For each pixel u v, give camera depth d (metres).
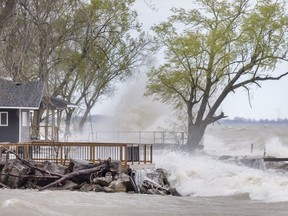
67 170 45.62
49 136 72.00
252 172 53.31
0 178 45.03
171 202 38.69
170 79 82.00
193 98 82.44
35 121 71.38
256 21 81.19
